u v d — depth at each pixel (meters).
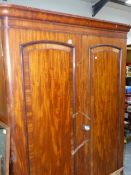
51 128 1.32
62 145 1.39
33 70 1.19
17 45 1.11
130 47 3.61
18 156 1.19
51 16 1.19
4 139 1.17
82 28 1.38
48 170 1.33
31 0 2.76
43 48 1.21
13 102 1.14
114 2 3.41
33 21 1.14
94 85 1.53
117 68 1.70
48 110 1.29
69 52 1.34
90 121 1.54
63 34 1.28
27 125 1.21
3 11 1.04
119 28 1.62
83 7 3.42
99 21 1.44
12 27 1.08
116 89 1.72
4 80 1.14
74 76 1.38
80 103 1.45
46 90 1.26
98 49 1.51
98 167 1.67
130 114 3.51
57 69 1.30
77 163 1.49
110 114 1.71
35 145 1.26
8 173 1.15
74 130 1.44
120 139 1.84
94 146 1.61
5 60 1.10
